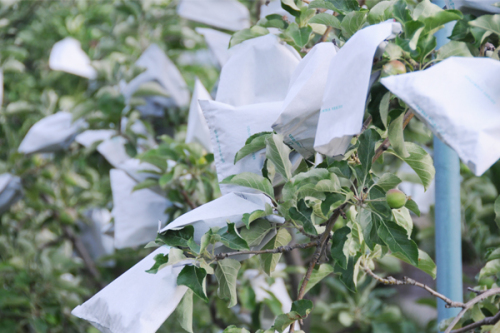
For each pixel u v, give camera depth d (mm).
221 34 3012
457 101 1603
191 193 2680
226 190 1932
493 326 1916
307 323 2420
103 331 1850
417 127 2863
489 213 3141
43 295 3543
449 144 1585
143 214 2725
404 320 3408
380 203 1780
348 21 1806
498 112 1606
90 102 3225
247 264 3035
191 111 2693
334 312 3320
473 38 1834
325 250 1899
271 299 2881
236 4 3264
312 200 1872
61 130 3477
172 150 2627
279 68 2027
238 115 1936
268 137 1816
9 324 3400
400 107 1816
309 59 1824
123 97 3213
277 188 2402
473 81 1623
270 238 1929
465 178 3254
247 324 3168
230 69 2061
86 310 1876
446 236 2148
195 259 1826
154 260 1869
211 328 3498
